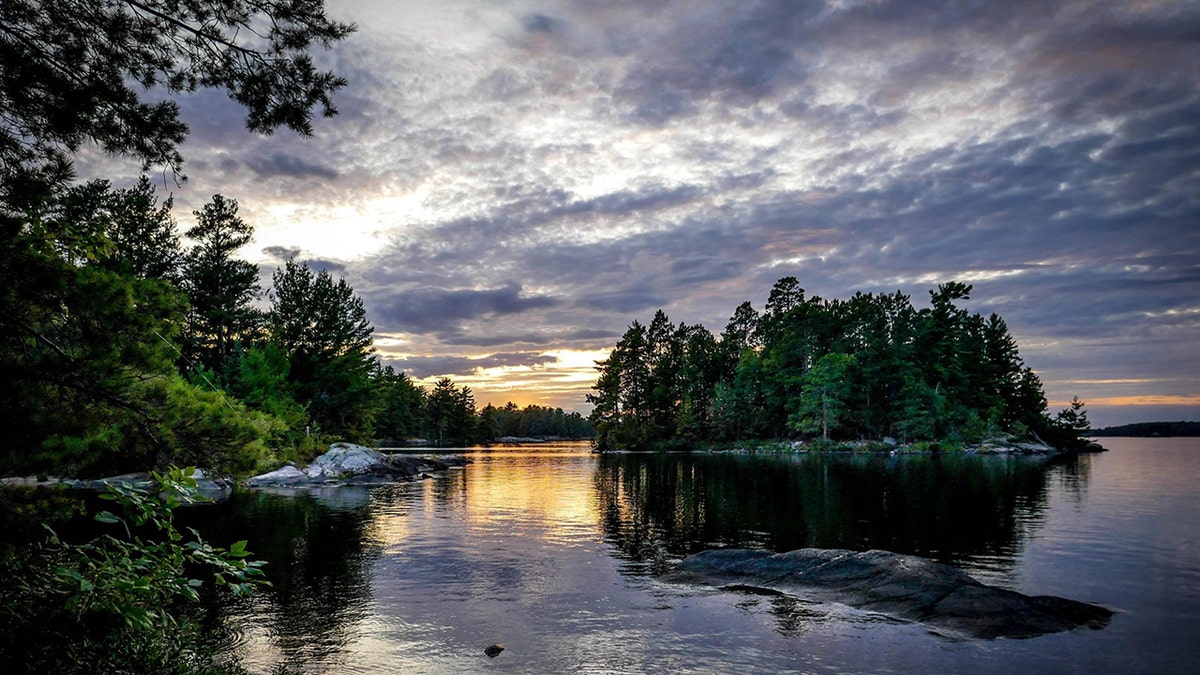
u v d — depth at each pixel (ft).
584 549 65.98
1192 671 32.94
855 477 153.58
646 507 100.83
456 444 538.88
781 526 80.89
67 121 21.15
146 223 169.27
